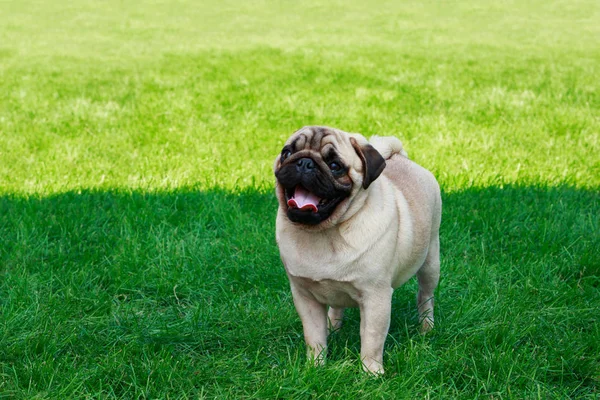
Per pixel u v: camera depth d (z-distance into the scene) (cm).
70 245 554
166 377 375
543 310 450
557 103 1067
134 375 371
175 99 1103
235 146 848
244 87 1201
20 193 666
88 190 661
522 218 608
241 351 407
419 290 446
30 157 804
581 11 2900
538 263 520
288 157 350
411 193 401
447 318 440
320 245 361
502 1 3231
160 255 529
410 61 1521
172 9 2961
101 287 502
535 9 2966
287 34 2178
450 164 758
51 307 450
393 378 369
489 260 536
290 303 471
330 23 2512
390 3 3173
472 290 481
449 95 1130
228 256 536
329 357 407
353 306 394
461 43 1939
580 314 446
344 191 348
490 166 757
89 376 373
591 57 1659
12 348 400
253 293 490
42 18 2609
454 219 593
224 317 452
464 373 383
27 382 371
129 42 1988
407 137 877
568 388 373
